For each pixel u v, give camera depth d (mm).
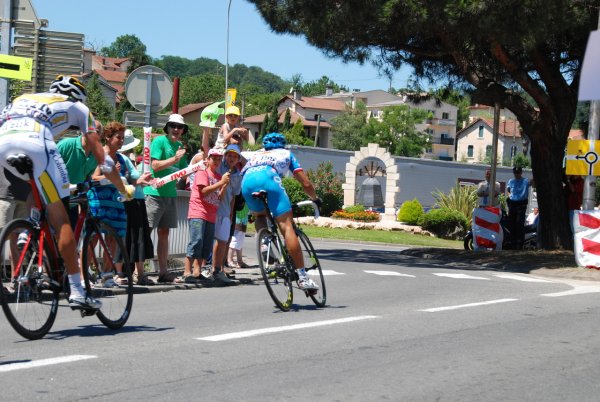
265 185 9875
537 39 17453
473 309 10477
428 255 22172
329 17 18656
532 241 24484
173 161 12273
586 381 6477
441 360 7062
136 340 7527
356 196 55156
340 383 6035
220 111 14102
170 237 14727
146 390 5613
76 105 7445
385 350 7418
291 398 5531
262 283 13812
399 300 11414
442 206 46188
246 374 6230
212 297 11375
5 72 12594
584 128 29531
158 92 13688
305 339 7828
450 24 17297
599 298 12266
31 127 7125
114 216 10898
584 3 17938
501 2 16672
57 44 15594
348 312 9945
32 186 7266
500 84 22141
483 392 5957
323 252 23641
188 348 7180
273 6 20672
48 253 7457
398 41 21688
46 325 7480
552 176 22094
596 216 17266
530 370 6793
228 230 13055
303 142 124500
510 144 140875
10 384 5617
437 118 156625
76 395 5391
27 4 13961
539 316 10023
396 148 127562
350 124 129000
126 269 8359
